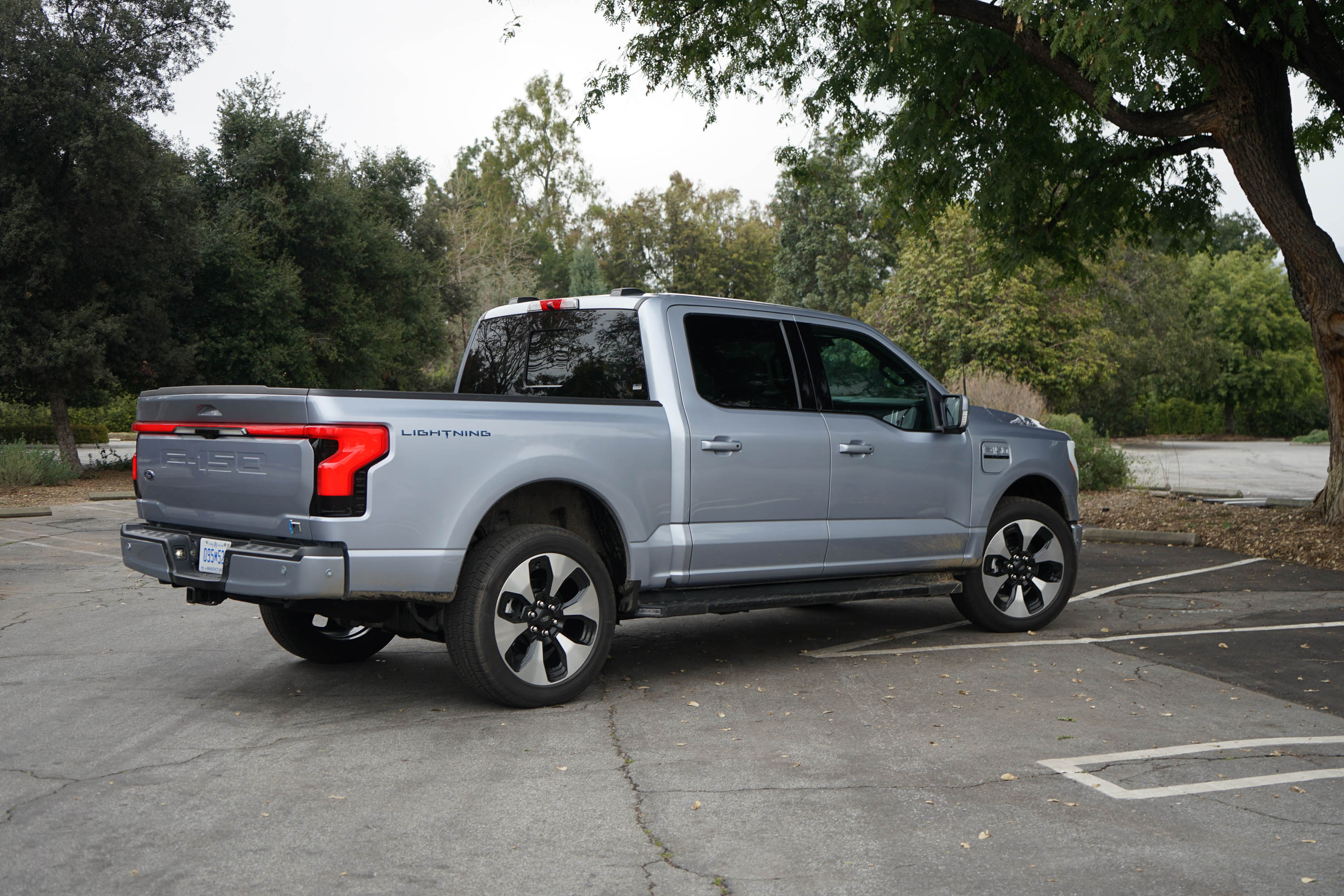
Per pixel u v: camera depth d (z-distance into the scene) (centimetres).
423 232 4172
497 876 331
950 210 3888
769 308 640
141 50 2347
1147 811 391
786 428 623
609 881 328
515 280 5184
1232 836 366
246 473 502
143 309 2466
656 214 7388
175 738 481
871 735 491
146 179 2375
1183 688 580
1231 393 5825
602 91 1358
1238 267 5975
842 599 647
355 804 395
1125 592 912
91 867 335
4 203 2286
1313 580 959
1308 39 1052
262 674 616
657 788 415
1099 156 1330
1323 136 1383
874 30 1119
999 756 457
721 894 319
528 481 525
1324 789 416
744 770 438
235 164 3042
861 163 5431
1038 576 756
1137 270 4697
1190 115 1109
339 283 3238
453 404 510
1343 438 1185
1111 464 1773
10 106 2184
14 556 1165
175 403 542
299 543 489
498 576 517
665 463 577
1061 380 3794
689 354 599
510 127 7119
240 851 349
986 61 1215
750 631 760
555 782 422
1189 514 1360
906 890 322
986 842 361
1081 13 873
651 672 625
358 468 479
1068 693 570
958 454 704
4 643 706
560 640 545
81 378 2336
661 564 578
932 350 3925
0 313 2256
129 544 568
